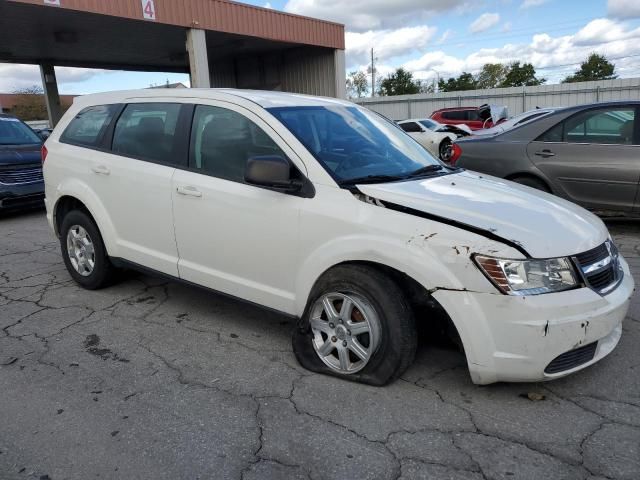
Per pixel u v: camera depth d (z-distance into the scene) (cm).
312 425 279
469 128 2172
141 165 413
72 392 314
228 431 275
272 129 347
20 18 1398
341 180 323
